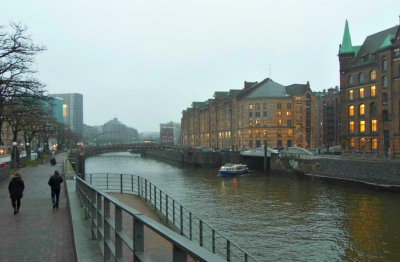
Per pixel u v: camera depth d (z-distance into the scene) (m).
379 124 75.12
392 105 70.50
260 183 64.88
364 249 27.23
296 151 76.50
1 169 35.41
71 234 12.73
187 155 114.44
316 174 66.19
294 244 28.36
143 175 80.31
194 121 189.62
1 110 37.94
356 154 67.75
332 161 62.94
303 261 24.88
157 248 9.47
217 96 163.38
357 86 84.19
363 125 82.62
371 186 53.16
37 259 10.40
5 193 26.34
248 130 130.62
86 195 13.24
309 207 41.78
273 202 45.34
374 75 80.00
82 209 15.20
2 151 47.53
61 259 10.39
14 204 17.48
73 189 22.22
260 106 128.75
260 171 87.75
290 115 128.75
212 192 54.16
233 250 26.34
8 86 33.53
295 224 34.22
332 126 150.38
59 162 69.62
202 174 82.94
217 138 157.38
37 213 17.75
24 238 12.84
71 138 160.25
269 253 26.19
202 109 177.62
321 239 29.61
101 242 8.76
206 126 171.62
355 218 36.19
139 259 4.64
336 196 48.59
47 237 12.98
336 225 33.78
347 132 86.81
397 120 69.31
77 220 12.70
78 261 7.85
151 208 26.14
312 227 33.16
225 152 103.06
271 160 81.31
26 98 39.03
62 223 15.39
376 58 77.50
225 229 32.31
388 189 50.25
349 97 86.81
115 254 6.37
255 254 25.97
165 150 148.38
